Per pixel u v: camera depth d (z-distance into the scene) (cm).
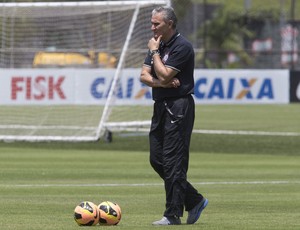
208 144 6412
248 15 14150
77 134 6525
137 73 6944
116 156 5547
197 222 2767
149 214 3002
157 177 4356
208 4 14875
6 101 6912
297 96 9656
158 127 2670
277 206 3250
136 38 6862
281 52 11306
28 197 3500
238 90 8844
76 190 3775
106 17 7500
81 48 7769
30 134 6550
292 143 6512
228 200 3441
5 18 7188
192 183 4103
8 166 4838
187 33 14350
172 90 2628
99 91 6994
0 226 2645
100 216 2608
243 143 6494
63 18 7631
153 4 6431
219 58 12681
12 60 7281
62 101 6962
